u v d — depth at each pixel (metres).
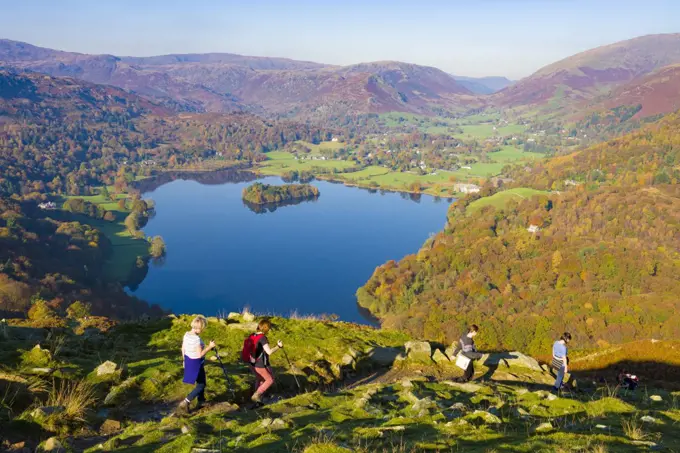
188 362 8.80
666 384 18.66
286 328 16.00
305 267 180.50
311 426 7.09
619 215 191.12
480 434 6.68
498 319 107.69
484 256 162.12
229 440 6.65
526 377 13.55
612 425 7.39
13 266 129.12
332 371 12.97
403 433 6.78
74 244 179.25
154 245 193.00
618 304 115.00
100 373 9.90
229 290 156.25
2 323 13.11
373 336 16.88
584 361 22.45
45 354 10.15
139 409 8.93
